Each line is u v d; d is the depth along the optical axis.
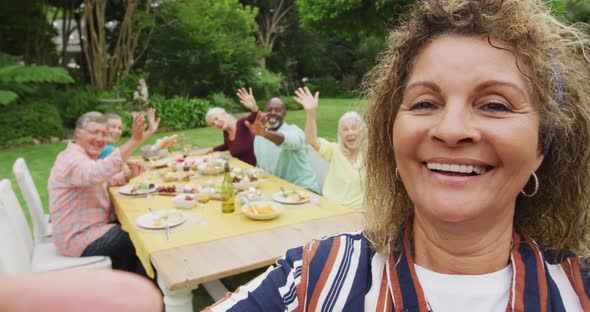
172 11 16.02
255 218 2.63
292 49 28.50
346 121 3.48
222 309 0.89
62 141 11.09
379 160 0.98
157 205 3.04
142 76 15.41
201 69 18.28
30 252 3.05
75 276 0.22
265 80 19.61
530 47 0.73
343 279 0.86
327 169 4.43
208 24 17.55
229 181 2.81
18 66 11.45
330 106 19.19
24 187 3.20
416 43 0.79
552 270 0.83
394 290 0.83
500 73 0.71
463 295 0.80
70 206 2.94
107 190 3.54
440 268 0.83
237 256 2.12
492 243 0.80
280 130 4.37
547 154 0.87
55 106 12.38
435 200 0.74
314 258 0.89
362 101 1.03
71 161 2.89
